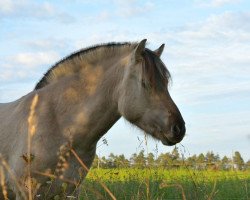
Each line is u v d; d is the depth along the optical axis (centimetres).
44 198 546
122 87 588
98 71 605
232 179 1194
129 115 584
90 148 597
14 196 600
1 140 609
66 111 592
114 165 899
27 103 614
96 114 592
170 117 562
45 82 633
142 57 579
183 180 953
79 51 624
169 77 589
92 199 722
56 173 567
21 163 571
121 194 805
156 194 747
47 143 572
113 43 626
